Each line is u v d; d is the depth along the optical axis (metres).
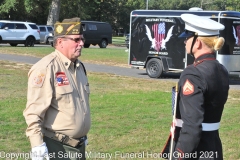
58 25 3.95
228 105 11.10
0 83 12.91
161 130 8.04
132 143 7.12
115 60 24.41
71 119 3.84
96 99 10.88
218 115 3.68
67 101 3.83
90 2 54.50
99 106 9.97
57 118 3.83
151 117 9.12
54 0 43.94
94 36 37.09
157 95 11.96
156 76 16.91
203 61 3.64
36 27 34.34
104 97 11.25
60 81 3.81
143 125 8.37
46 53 26.36
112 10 77.69
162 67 16.73
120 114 9.23
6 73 15.42
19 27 33.34
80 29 3.92
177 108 3.64
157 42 16.98
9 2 46.72
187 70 3.59
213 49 3.68
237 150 7.06
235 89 14.73
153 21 17.09
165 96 11.84
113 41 55.97
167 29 16.69
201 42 3.67
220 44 3.63
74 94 3.88
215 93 3.57
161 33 16.86
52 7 44.09
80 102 3.94
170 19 16.61
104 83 14.25
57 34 3.93
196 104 3.46
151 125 8.38
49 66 3.79
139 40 17.53
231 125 8.76
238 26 16.11
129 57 17.88
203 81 3.52
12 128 7.66
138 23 17.55
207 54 3.67
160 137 7.54
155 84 14.61
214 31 3.66
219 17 15.70
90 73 17.16
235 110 10.39
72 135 3.89
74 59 3.95
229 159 6.63
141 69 20.23
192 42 3.70
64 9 52.53
